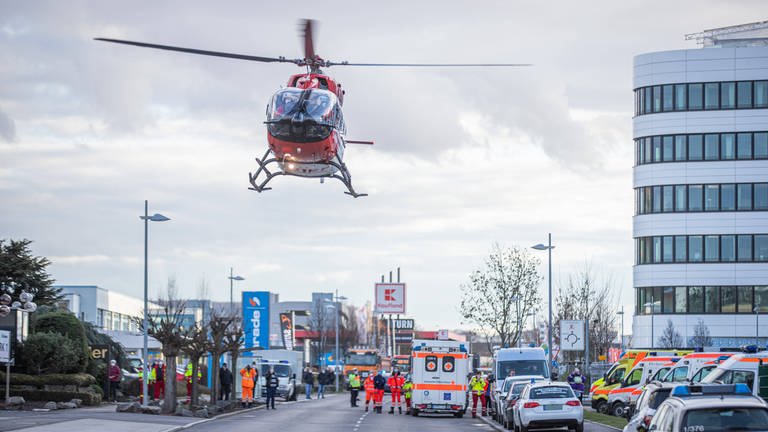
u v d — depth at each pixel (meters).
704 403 16.45
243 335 61.19
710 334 76.38
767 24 81.44
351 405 58.00
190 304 105.31
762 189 76.38
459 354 48.03
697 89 77.50
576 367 73.94
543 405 32.16
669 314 77.56
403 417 47.50
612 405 45.06
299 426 37.88
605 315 86.00
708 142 77.19
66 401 43.62
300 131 32.00
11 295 49.09
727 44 82.12
